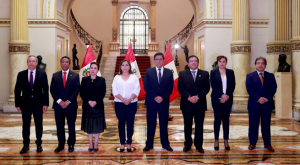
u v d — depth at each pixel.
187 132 4.39
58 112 4.32
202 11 10.06
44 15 9.30
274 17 9.32
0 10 9.37
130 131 4.42
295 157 4.09
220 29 9.46
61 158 4.04
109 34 18.59
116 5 18.39
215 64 9.09
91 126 4.29
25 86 4.28
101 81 4.35
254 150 4.48
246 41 9.14
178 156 4.14
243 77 9.12
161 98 4.29
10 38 9.16
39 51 9.32
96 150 4.44
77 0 18.25
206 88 4.32
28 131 4.34
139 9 18.98
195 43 11.09
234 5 9.25
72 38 14.73
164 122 4.41
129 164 3.78
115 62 16.23
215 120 4.47
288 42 9.22
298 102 7.73
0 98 9.52
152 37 18.45
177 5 18.59
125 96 4.36
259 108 4.47
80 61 16.27
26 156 4.13
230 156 4.14
